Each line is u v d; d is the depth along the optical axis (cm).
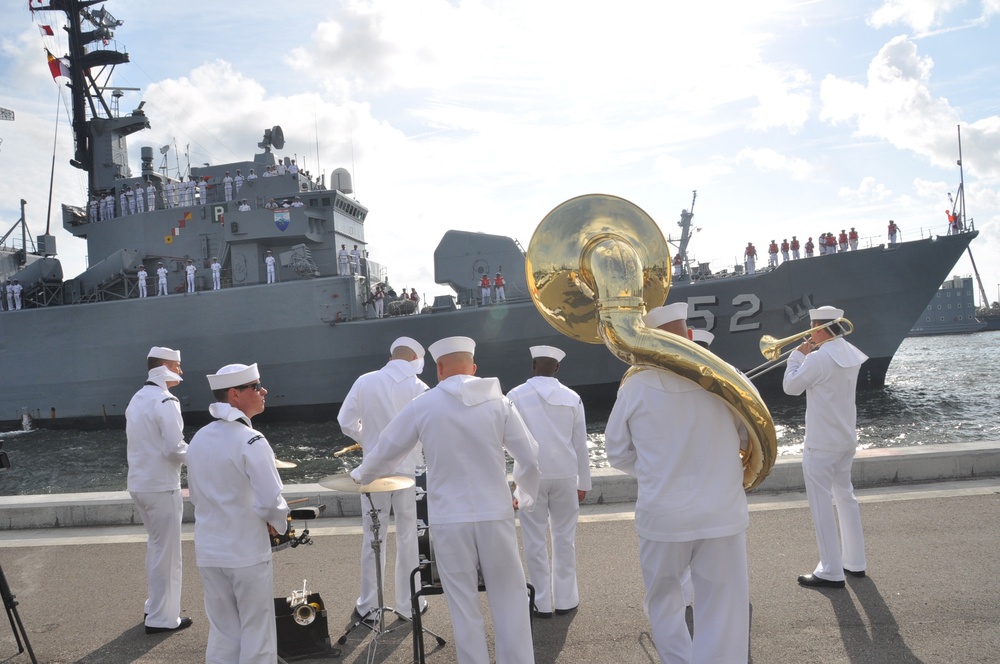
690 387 369
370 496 527
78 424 2917
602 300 371
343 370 2673
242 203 2858
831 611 520
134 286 2889
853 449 575
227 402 445
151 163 3098
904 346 8731
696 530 359
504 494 410
